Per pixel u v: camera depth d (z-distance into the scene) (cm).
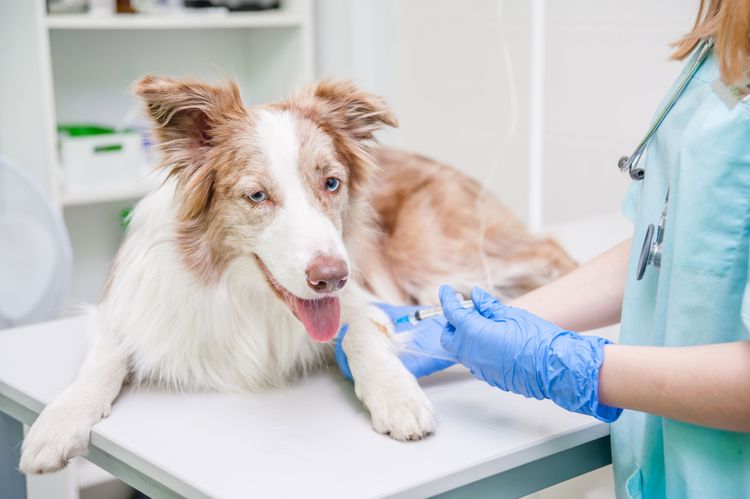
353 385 129
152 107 125
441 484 100
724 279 96
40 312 197
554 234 225
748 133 93
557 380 100
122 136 272
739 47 89
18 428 142
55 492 193
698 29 100
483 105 284
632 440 112
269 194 124
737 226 94
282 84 316
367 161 139
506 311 109
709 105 98
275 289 123
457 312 110
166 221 127
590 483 173
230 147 126
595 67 240
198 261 126
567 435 111
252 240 124
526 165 272
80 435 112
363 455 104
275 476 99
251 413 118
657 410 96
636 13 225
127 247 134
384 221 235
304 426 113
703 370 92
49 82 249
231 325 127
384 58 319
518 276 212
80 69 294
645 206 112
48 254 196
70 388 120
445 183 247
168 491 105
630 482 109
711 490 100
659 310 106
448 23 290
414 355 128
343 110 137
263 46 322
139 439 109
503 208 244
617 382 97
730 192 94
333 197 130
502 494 110
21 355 140
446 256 224
